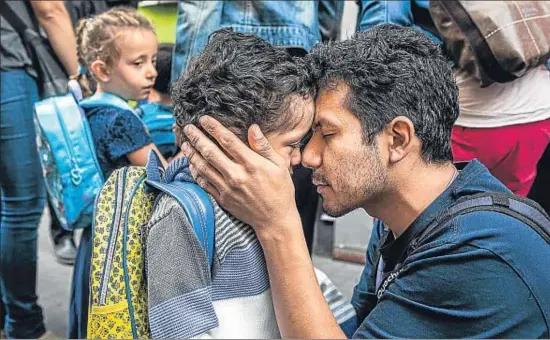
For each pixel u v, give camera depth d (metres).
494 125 1.22
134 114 1.41
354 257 1.76
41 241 2.32
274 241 0.80
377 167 0.85
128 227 0.83
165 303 0.75
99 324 0.81
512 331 0.77
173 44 1.72
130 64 1.49
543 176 1.27
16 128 1.72
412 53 0.85
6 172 1.72
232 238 0.79
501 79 1.18
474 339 0.78
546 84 1.21
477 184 0.87
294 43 1.46
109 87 1.52
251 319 0.81
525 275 0.78
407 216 0.90
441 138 0.87
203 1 1.54
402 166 0.86
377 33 0.88
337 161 0.84
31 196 1.74
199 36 1.54
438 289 0.80
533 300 0.78
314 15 1.52
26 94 1.73
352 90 0.83
